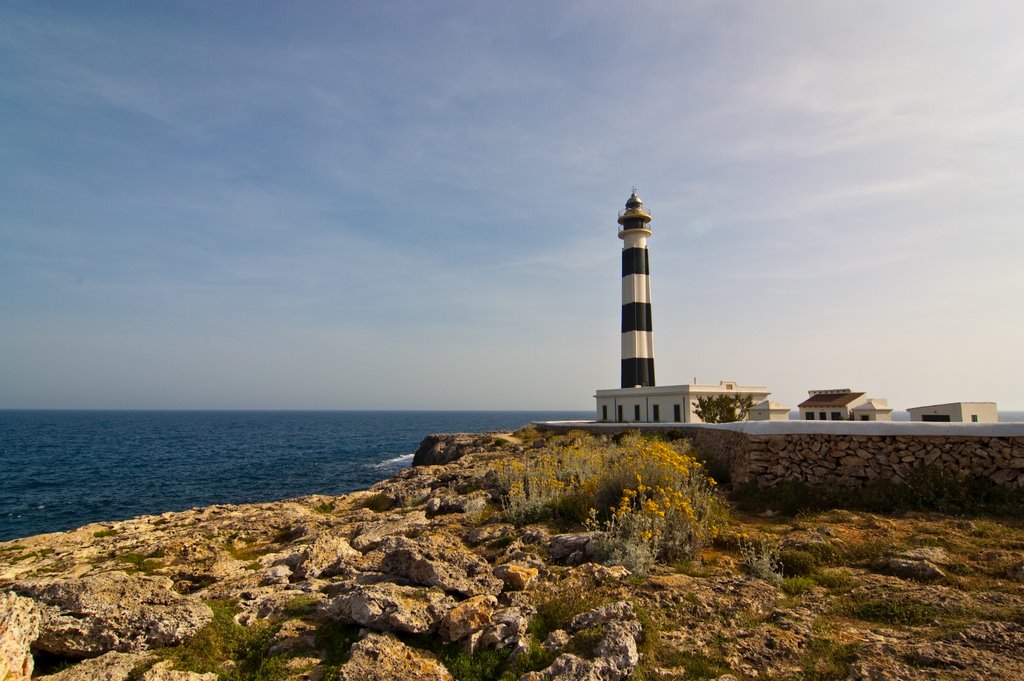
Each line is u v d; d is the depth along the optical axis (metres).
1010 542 10.96
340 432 140.25
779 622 8.17
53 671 7.55
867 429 15.88
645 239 61.19
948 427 15.09
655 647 7.56
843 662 7.05
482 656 7.57
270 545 16.92
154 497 43.97
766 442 16.86
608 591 9.27
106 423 185.62
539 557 11.52
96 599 8.12
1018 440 14.30
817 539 11.54
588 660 7.02
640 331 59.59
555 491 16.27
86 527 22.05
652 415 53.72
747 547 11.55
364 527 16.53
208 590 11.11
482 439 53.03
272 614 9.36
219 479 53.75
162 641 8.02
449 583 9.02
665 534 11.59
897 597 8.68
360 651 7.28
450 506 18.14
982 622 7.69
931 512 13.61
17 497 43.84
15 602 7.28
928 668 6.73
